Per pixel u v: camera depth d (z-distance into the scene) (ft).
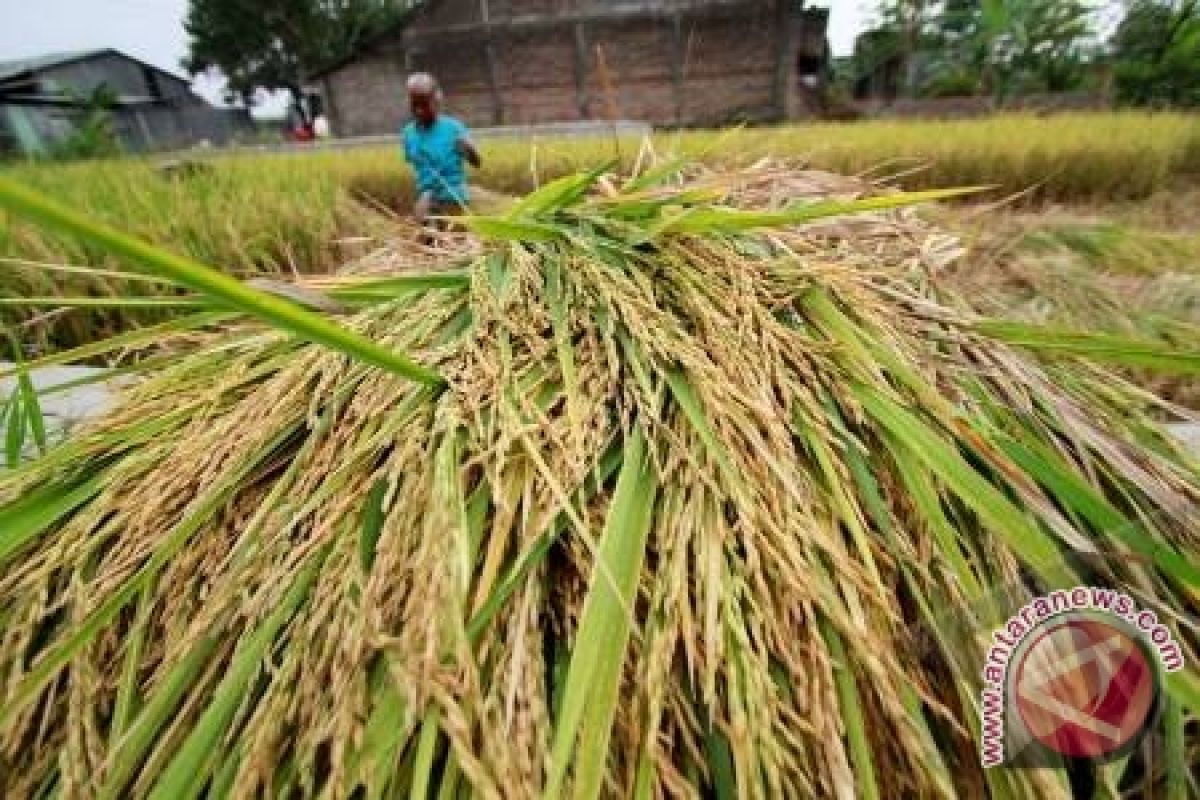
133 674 2.08
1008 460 2.27
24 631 2.15
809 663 1.92
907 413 2.34
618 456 2.27
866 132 28.66
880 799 1.90
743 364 2.39
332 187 15.11
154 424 2.65
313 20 138.00
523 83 59.57
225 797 1.78
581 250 2.85
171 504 2.35
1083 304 6.07
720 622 1.92
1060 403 2.69
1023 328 2.62
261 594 1.99
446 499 1.98
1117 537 2.08
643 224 3.01
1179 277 7.04
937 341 2.77
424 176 12.66
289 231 11.12
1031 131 27.63
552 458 2.19
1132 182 24.63
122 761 1.86
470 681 1.72
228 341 3.01
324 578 1.98
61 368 5.85
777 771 1.69
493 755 1.67
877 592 1.95
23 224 9.19
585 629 1.82
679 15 54.49
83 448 2.62
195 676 2.01
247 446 2.39
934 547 2.16
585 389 2.38
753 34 53.93
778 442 2.17
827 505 2.18
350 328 2.65
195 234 10.44
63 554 2.31
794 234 3.17
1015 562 2.17
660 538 2.04
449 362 2.43
